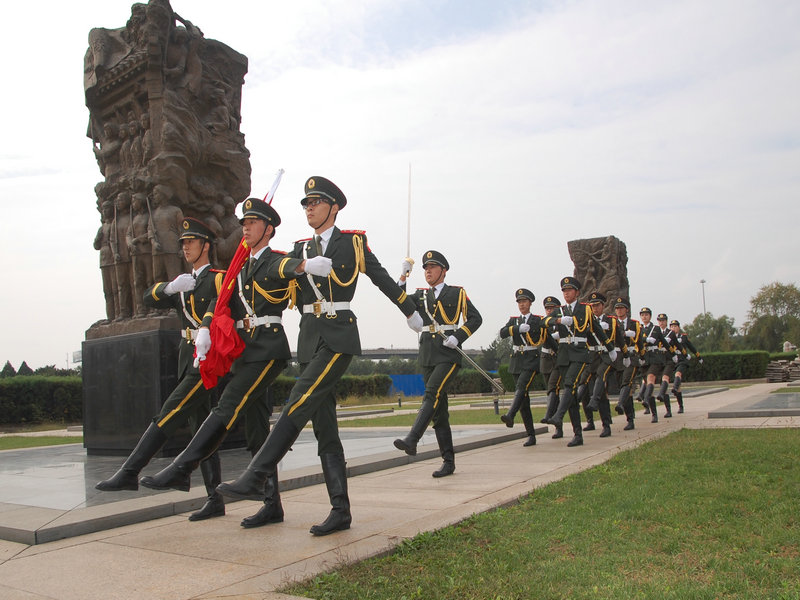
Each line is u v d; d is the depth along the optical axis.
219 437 4.57
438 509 4.97
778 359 39.34
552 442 9.87
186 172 9.73
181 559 3.83
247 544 4.12
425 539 3.96
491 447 9.43
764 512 4.52
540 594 3.08
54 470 7.55
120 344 9.22
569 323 9.45
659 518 4.45
